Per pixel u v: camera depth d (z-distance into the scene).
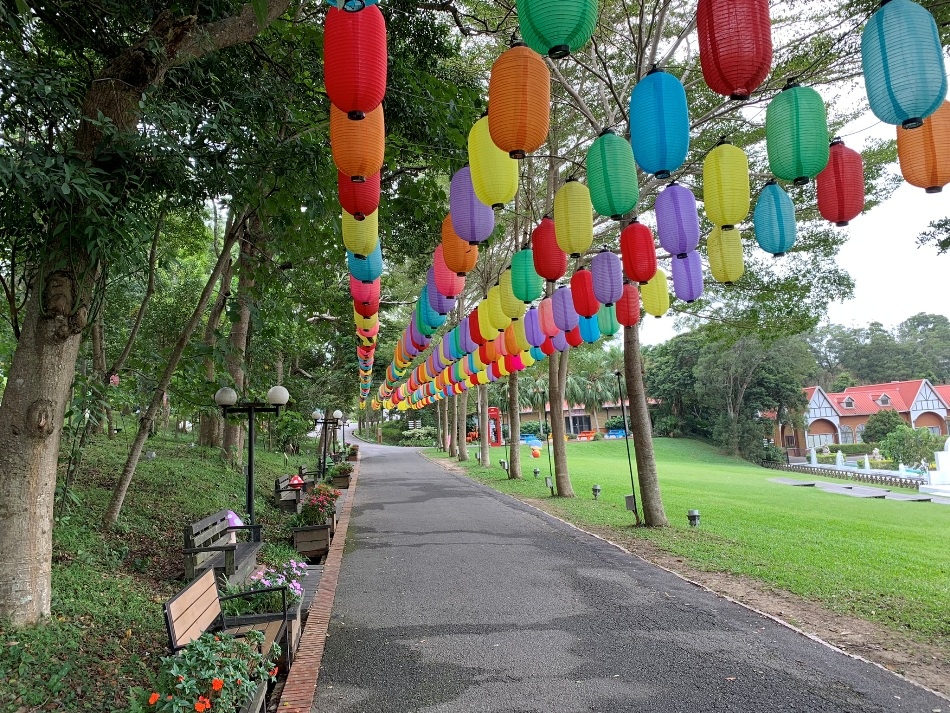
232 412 8.89
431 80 6.95
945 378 64.88
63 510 6.68
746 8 2.69
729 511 12.85
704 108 10.42
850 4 7.04
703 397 48.00
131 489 8.94
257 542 7.20
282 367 21.20
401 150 7.42
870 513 14.13
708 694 3.92
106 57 5.66
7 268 5.80
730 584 6.60
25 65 4.16
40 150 3.86
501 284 6.68
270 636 4.27
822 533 10.05
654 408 56.00
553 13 2.71
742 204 4.06
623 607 5.82
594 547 8.67
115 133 4.33
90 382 7.07
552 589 6.52
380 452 41.94
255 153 5.73
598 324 7.16
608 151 4.03
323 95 6.49
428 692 4.06
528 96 3.21
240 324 14.38
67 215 4.20
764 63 2.73
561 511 12.34
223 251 8.13
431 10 7.16
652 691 3.98
